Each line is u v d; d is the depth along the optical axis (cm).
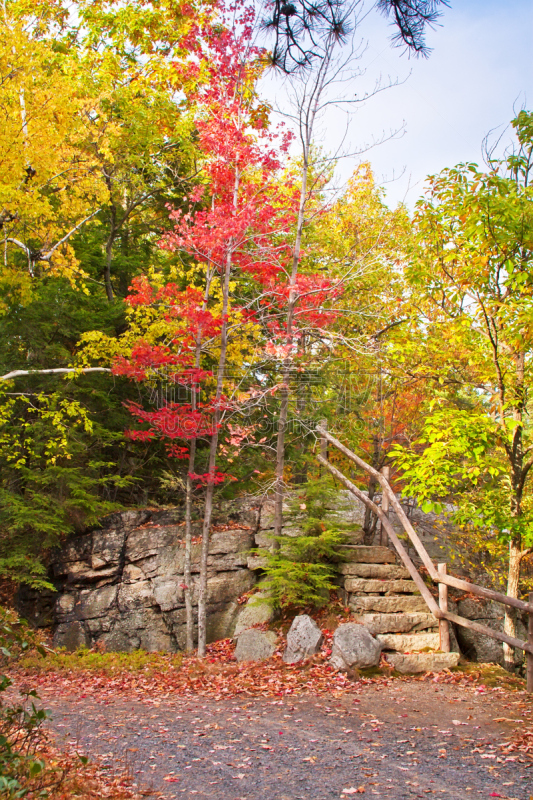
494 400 860
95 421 1390
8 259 1195
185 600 1141
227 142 1118
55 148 1059
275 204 1168
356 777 484
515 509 911
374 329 1350
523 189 835
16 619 387
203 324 1095
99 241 1566
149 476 1516
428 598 938
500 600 823
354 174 1284
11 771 366
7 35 953
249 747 560
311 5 338
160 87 1534
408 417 1343
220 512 1284
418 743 568
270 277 1151
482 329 916
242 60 1107
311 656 891
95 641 1166
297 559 1032
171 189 1603
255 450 1499
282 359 1123
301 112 1099
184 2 1538
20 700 770
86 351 1268
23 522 1164
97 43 1547
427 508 879
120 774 479
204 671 925
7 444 1275
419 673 858
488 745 559
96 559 1241
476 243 866
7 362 1277
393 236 1373
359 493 1045
